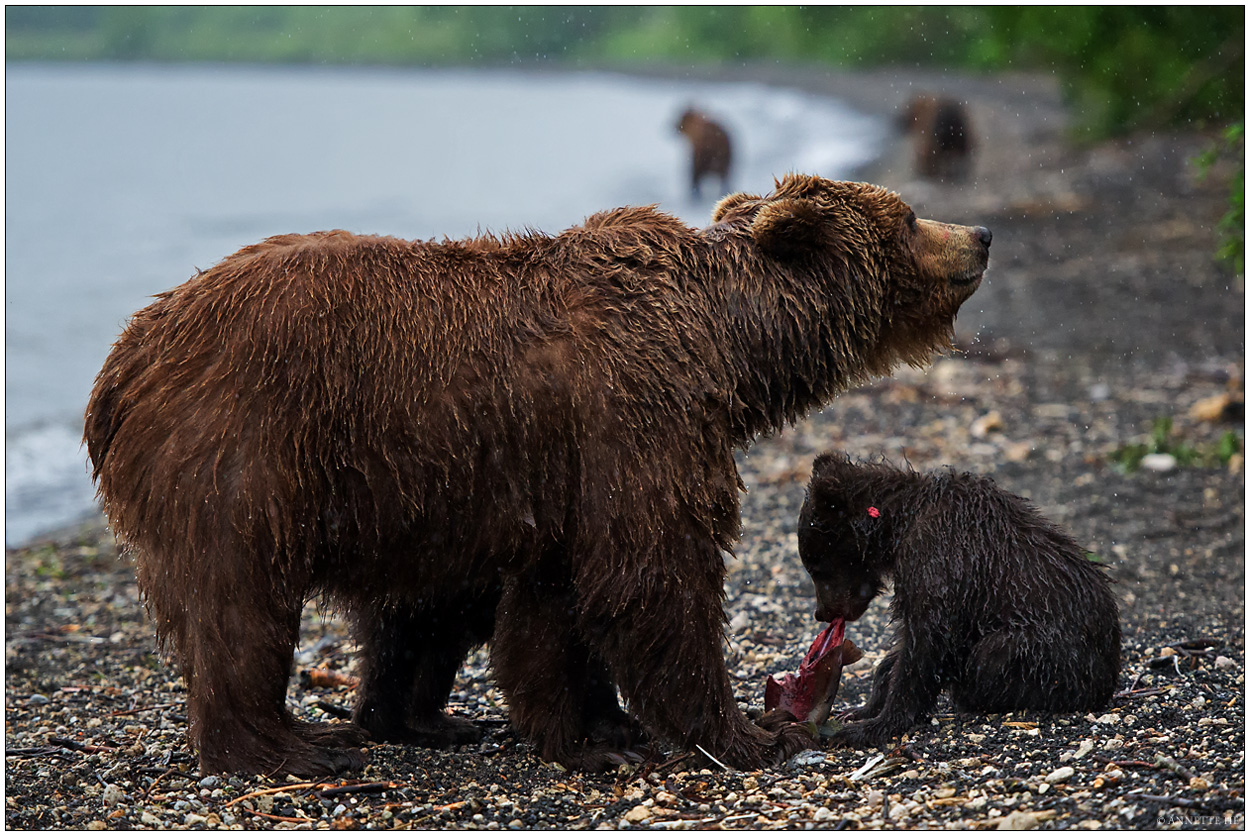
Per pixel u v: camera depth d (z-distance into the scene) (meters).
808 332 9.98
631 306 9.37
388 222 47.00
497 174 62.94
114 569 17.08
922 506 10.48
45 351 29.38
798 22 134.50
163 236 44.78
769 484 18.41
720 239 10.00
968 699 10.28
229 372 8.84
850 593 11.05
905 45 110.25
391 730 10.59
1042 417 20.47
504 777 9.78
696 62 143.88
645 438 9.12
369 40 165.25
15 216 49.56
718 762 9.62
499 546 9.29
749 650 13.03
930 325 10.66
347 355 8.91
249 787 9.24
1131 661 11.66
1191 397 21.00
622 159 68.56
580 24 159.38
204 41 164.00
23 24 157.12
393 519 9.06
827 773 9.51
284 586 9.01
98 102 112.69
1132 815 8.09
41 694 12.63
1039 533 10.21
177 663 10.16
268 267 9.13
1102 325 25.58
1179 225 33.44
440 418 8.97
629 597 9.17
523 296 9.29
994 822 8.20
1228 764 8.86
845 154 61.59
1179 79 45.84
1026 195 40.03
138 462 8.98
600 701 10.49
